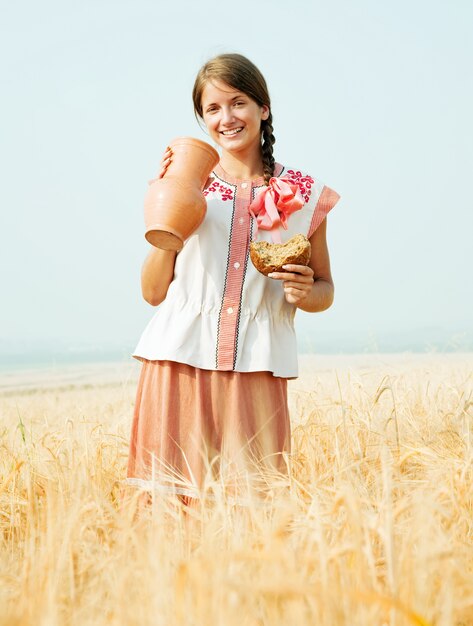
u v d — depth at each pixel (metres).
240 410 2.90
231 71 3.11
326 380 4.90
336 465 2.81
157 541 1.82
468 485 2.38
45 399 8.50
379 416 3.76
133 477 3.01
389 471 2.19
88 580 2.00
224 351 2.94
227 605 1.57
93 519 2.27
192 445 2.90
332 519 2.13
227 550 1.95
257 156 3.27
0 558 2.32
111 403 6.36
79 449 3.43
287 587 1.53
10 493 2.89
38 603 1.71
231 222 3.10
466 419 3.60
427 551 1.72
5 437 4.25
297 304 3.15
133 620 1.61
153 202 2.94
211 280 3.03
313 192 3.25
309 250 2.95
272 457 2.89
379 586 1.74
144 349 3.05
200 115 3.31
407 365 5.66
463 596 1.73
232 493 2.63
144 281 3.17
